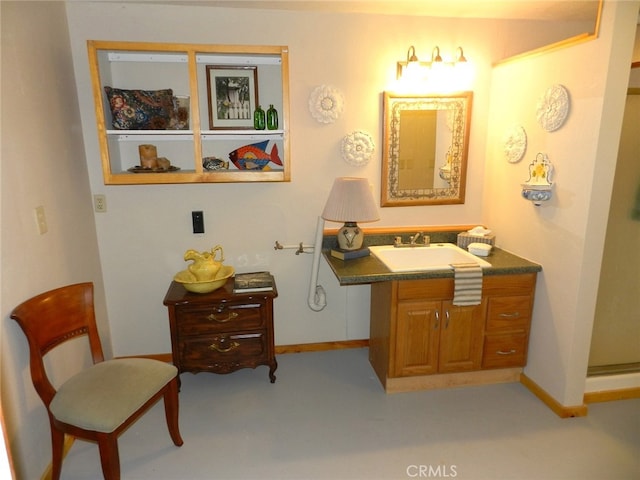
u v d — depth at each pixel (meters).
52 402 1.60
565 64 2.05
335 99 2.55
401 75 2.56
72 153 2.24
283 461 1.92
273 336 2.49
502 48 2.63
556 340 2.24
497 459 1.92
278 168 2.61
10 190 1.63
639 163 2.16
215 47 2.20
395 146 2.65
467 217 2.87
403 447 2.00
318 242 2.61
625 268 2.27
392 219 2.80
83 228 2.35
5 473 1.04
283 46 2.25
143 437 2.08
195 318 2.37
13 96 1.69
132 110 2.23
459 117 2.66
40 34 1.95
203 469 1.87
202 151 2.57
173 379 1.91
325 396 2.42
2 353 1.54
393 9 2.40
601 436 2.07
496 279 2.33
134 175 2.26
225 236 2.69
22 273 1.69
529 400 2.37
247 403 2.36
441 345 2.38
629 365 2.38
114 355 2.74
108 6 2.28
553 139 2.17
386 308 2.37
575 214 2.05
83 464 1.90
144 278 2.67
